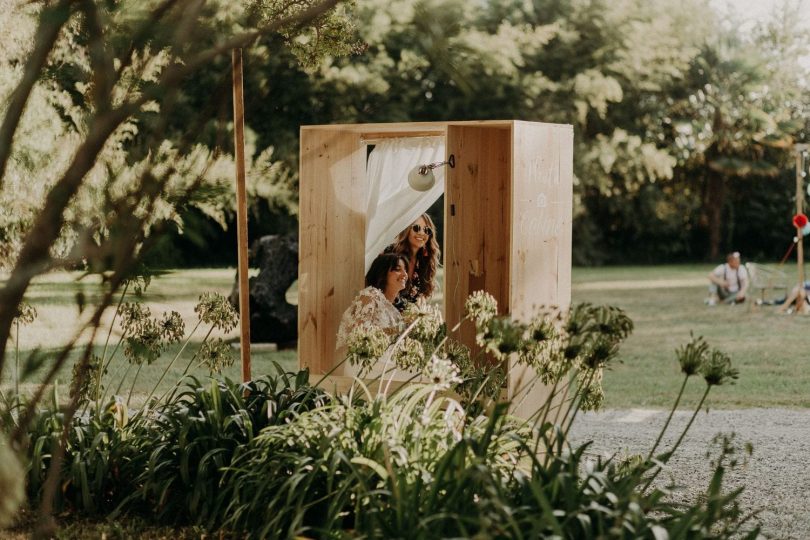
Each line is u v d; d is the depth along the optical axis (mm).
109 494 4527
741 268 18984
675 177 39062
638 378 10555
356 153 7082
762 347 12906
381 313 6543
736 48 36688
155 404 5125
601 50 28531
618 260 38406
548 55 28531
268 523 3838
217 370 4992
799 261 17516
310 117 24328
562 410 6582
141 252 1867
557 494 3346
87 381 4523
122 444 4625
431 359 4379
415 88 25938
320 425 4145
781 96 37750
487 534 2920
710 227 39188
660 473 6148
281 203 18656
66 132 3947
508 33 23828
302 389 4785
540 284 6062
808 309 17281
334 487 3891
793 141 38281
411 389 4367
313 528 3590
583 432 7570
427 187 6832
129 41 1826
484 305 4254
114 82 1867
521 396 5820
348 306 7004
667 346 13078
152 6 1832
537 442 3629
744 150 38156
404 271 6980
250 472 4105
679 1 32094
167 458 4508
